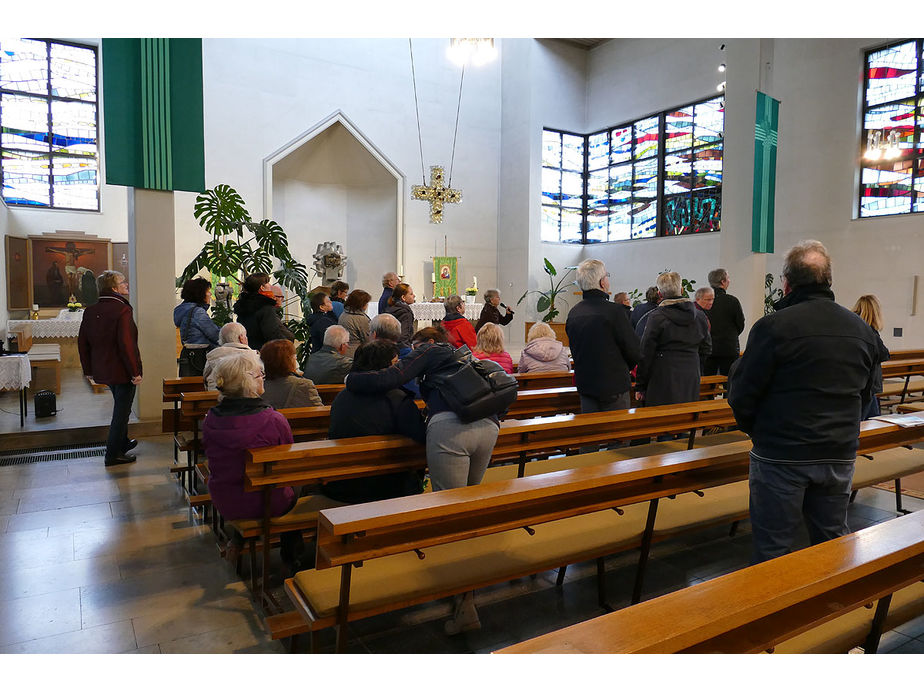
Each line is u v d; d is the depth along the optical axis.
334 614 1.99
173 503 3.89
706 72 12.90
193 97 5.76
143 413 5.75
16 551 3.18
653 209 14.24
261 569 2.99
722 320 6.00
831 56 10.53
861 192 10.34
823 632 1.94
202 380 4.30
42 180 11.30
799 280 2.16
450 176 14.41
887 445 3.25
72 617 2.54
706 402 3.71
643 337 3.88
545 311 15.02
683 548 3.27
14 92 11.05
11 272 10.48
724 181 9.55
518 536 2.53
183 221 11.23
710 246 12.97
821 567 1.55
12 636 2.38
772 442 2.12
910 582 1.85
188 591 2.77
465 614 2.40
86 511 3.75
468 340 5.04
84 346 4.60
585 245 15.70
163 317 5.79
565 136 15.31
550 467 3.46
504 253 15.06
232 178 11.74
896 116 9.89
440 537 2.01
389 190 13.80
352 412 2.74
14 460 4.88
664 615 1.32
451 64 14.32
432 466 2.54
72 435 5.38
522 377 4.89
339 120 12.88
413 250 13.93
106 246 11.41
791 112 11.10
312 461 2.59
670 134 13.79
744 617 1.34
